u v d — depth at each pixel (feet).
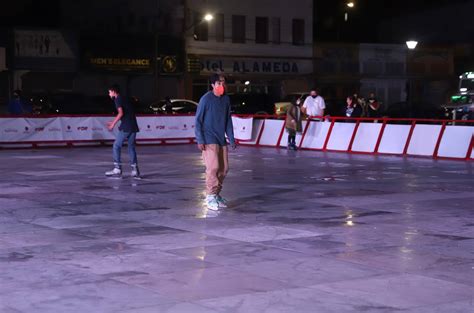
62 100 135.03
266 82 195.62
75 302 21.50
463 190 47.50
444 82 219.41
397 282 23.93
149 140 95.09
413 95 216.54
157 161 68.74
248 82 192.54
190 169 60.90
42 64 165.48
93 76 172.55
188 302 21.54
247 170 60.13
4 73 161.99
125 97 53.57
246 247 29.27
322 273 25.09
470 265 26.43
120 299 21.84
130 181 51.80
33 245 29.53
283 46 197.67
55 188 47.62
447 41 232.12
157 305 21.24
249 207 39.73
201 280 24.08
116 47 173.37
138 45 175.73
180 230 32.91
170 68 179.63
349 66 206.28
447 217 36.70
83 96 137.49
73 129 90.94
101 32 172.35
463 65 223.92
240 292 22.66
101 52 171.63
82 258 27.20
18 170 59.57
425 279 24.35
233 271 25.32
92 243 29.96
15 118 87.86
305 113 86.33
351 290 22.93
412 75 214.90
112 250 28.63
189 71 182.70
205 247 29.25
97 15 177.78
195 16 183.52
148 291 22.72
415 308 21.07
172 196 44.01
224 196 43.91
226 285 23.48
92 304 21.31
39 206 39.86
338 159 71.82
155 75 165.17
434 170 61.05
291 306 21.20
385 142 78.95
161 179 53.16
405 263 26.63
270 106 146.00
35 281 23.88
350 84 205.57
